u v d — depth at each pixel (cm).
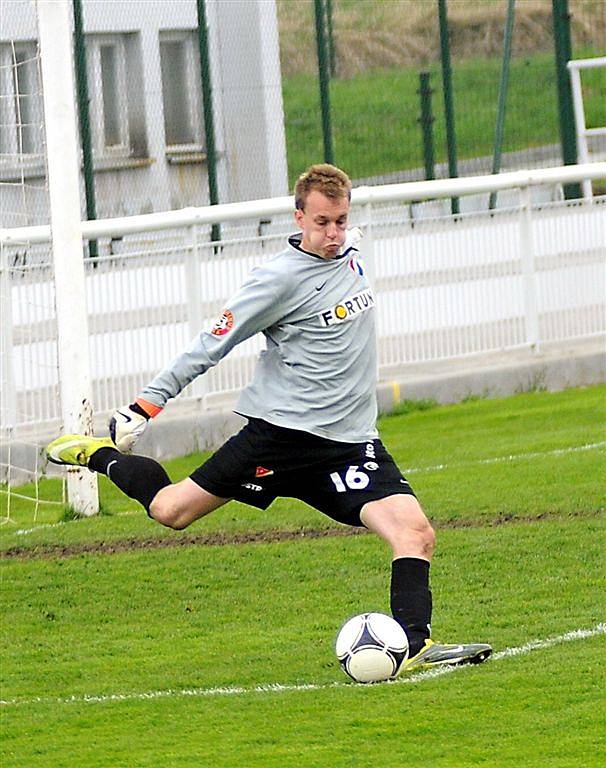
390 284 4659
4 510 3750
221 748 2017
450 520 3247
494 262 4856
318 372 2123
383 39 6469
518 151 6438
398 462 3941
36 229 3947
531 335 4931
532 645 2388
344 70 6391
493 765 1878
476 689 2172
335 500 2164
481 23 6581
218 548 3156
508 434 4222
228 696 2256
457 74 6494
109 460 2297
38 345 4028
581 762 1867
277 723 2102
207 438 4350
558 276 4969
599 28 7812
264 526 3325
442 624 2536
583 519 3183
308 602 2764
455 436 4253
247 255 4388
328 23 6344
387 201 4609
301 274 2105
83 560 3125
